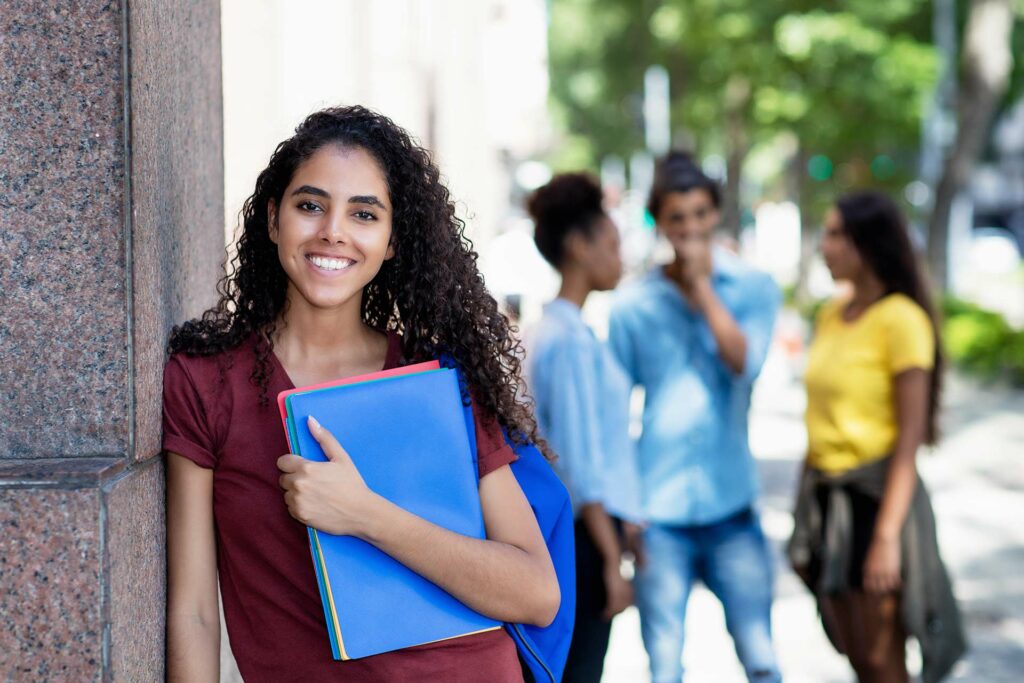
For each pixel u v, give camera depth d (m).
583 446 3.71
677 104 31.91
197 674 2.25
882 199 4.28
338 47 6.56
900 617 4.19
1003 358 18.23
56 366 2.11
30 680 1.96
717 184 4.29
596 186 3.93
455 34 11.16
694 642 6.46
